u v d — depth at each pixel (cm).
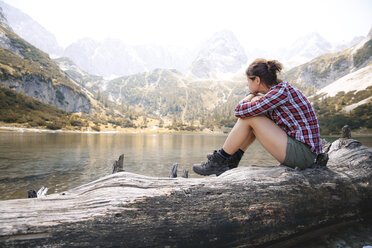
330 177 205
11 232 114
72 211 133
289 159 192
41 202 136
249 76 205
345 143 276
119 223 135
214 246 157
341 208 206
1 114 7806
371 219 229
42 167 1216
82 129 9762
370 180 222
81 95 15012
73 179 938
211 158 221
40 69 14738
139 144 3412
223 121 17325
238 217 163
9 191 745
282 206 179
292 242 185
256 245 172
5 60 12200
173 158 1738
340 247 170
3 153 1819
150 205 147
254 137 216
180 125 15838
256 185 178
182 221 148
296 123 189
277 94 180
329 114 11531
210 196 163
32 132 7050
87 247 126
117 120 14438
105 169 1178
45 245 119
